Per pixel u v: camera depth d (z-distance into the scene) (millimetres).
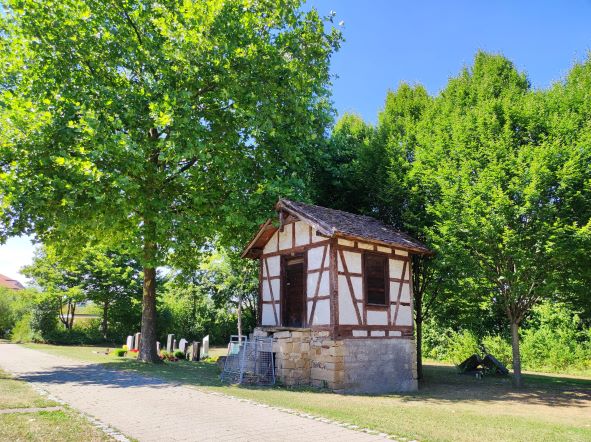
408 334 15750
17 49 15008
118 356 20844
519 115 16141
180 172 17094
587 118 15047
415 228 17938
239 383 13086
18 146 13531
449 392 14445
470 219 14383
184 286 22672
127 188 13898
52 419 7223
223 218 17641
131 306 34406
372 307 14805
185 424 7297
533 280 14523
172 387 11258
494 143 15383
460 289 16469
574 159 13523
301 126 17188
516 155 15266
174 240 16672
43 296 32188
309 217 14516
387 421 7988
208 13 15016
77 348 27562
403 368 15219
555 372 22469
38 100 14203
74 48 15156
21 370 14422
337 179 20438
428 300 20016
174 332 35812
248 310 34344
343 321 13875
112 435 6441
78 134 13836
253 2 17656
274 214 16406
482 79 19672
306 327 14789
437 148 17344
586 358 22000
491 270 15219
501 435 7375
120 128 14148
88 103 14242
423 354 28594
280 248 16734
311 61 17688
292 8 17672
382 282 15414
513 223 14203
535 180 13438
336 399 11047
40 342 32719
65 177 13625
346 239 14328
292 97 16203
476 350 23422
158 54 14961
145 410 8344
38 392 9922
